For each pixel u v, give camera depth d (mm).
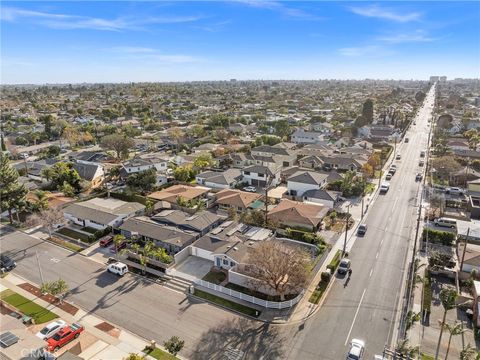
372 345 32875
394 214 63250
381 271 45219
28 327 35469
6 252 51469
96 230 58156
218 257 46094
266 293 40750
